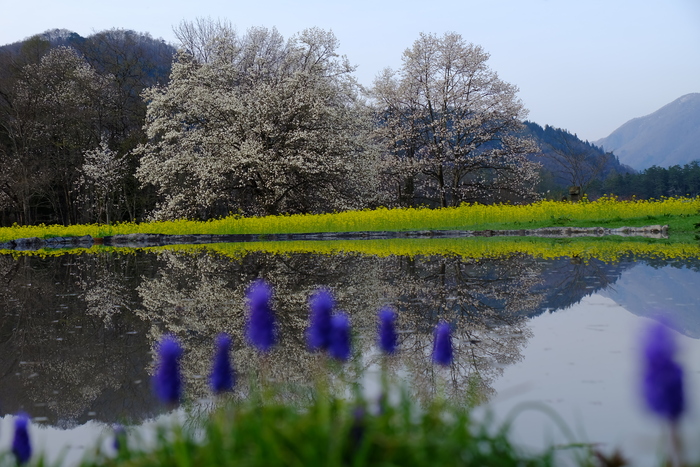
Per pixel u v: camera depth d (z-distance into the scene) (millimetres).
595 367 3910
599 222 19453
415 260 11828
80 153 35438
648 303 6246
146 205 36719
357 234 20781
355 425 1597
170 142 29172
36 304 7836
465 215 21453
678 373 979
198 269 11461
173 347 1670
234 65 30641
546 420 2947
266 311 1756
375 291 7797
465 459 1681
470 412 3088
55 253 17859
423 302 6891
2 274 11820
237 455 1656
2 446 2863
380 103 35156
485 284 8219
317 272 10148
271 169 25188
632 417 2934
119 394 3865
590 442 2617
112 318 6645
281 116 26156
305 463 1499
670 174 72125
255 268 11141
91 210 34875
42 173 32469
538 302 6648
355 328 5445
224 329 5832
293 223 22016
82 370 4508
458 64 33312
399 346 4750
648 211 19781
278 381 3758
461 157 33062
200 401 3547
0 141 36000
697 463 1553
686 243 14391
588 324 5355
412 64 34000
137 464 1758
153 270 11594
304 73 26875
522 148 33750
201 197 26031
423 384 3619
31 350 5219
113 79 36750
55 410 3564
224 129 26891
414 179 35469
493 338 4941
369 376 3840
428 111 34906
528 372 3836
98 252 17656
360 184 29344
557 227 19047
